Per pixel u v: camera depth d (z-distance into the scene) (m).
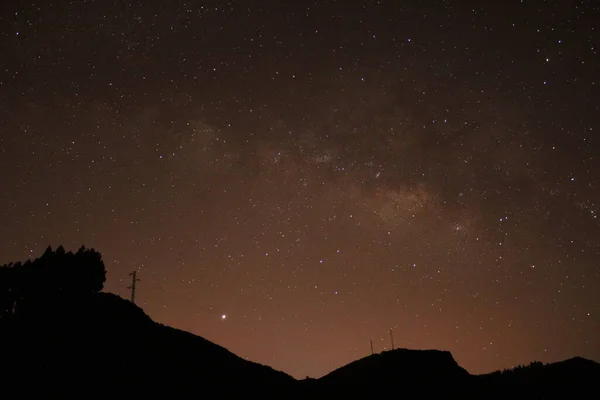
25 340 19.38
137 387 18.69
